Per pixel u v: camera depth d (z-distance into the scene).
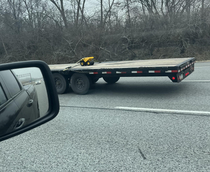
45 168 2.97
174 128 4.02
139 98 6.50
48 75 2.26
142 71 6.43
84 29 23.59
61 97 7.54
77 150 3.42
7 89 2.24
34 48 24.33
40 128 4.49
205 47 19.31
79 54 21.94
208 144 3.30
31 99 2.54
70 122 4.75
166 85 8.19
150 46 20.67
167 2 23.58
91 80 7.68
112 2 25.45
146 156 3.09
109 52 21.38
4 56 24.55
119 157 3.12
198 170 2.67
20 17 26.25
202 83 7.93
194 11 21.06
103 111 5.42
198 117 4.49
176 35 20.23
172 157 3.01
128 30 22.22
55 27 24.61
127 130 4.08
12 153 3.47
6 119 1.85
